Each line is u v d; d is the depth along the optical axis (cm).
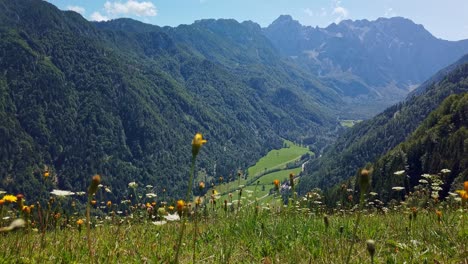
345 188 1032
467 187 463
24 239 493
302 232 641
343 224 682
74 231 668
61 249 512
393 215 912
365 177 269
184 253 522
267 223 691
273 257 493
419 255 461
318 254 505
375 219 827
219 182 962
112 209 831
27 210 486
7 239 493
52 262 461
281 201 789
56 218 596
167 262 452
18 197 477
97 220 780
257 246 555
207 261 477
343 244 536
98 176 318
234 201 822
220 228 685
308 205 954
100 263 459
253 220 700
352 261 458
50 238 572
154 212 714
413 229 612
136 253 508
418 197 1008
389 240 516
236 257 502
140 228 671
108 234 643
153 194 914
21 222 252
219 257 485
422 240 555
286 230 656
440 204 930
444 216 730
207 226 697
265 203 827
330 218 799
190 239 607
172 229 662
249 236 626
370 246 284
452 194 903
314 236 604
